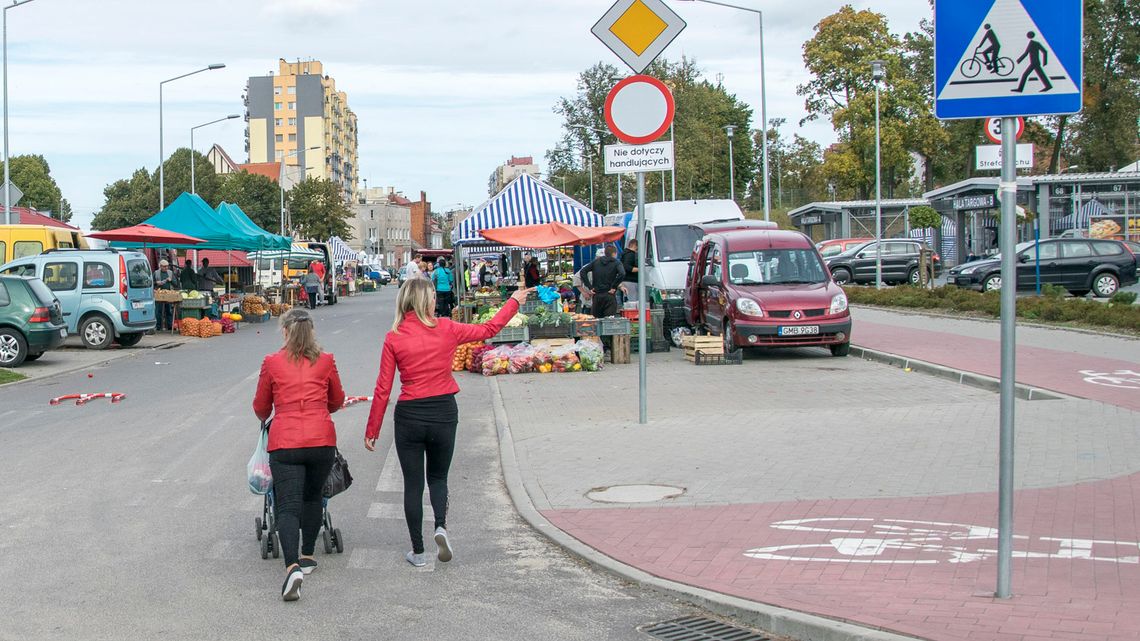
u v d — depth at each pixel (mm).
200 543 7590
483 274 45656
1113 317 20141
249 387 17172
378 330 31922
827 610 5582
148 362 22359
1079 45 5348
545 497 8703
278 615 5984
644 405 11984
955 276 33219
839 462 9461
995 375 14688
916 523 7320
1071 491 8070
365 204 172125
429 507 8758
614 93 11320
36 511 8594
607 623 5801
